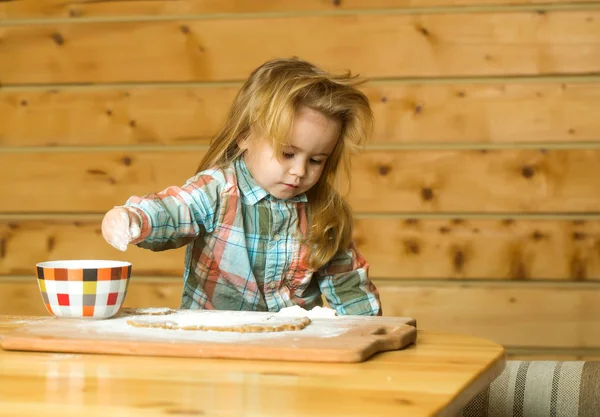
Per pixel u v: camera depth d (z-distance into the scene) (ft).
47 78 9.62
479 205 9.08
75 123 9.60
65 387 2.69
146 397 2.56
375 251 9.20
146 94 9.50
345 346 3.23
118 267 4.04
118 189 9.54
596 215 9.00
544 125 9.00
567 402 4.52
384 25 9.12
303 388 2.69
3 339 3.37
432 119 9.11
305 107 5.16
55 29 9.60
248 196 5.49
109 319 4.01
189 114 9.43
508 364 4.78
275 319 3.94
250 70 9.32
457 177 9.09
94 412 2.37
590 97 8.95
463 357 3.32
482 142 9.09
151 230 4.77
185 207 5.16
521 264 9.07
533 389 4.61
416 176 9.13
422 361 3.22
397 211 9.16
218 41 9.37
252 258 5.54
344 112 5.35
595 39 8.94
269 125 5.13
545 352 9.04
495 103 9.05
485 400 4.67
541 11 8.98
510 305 9.07
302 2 9.27
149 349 3.27
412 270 9.17
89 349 3.33
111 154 9.53
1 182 9.69
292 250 5.57
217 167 5.55
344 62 9.17
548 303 9.03
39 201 9.65
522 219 9.06
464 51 9.06
